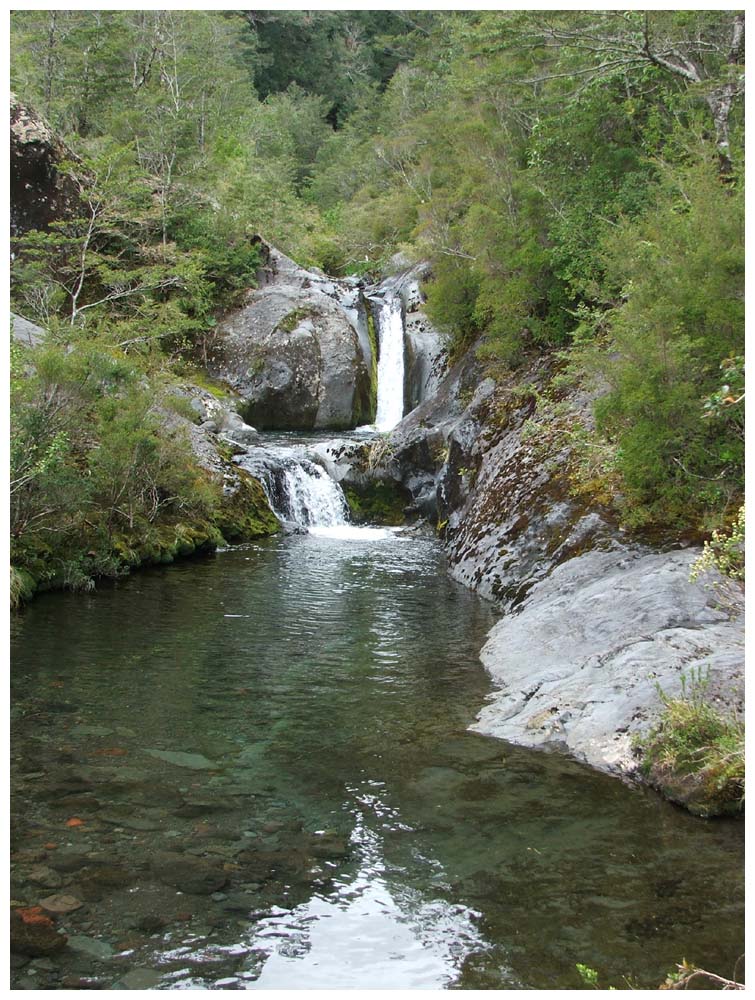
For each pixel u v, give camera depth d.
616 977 3.64
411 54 52.06
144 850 4.66
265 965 3.71
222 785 5.54
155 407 13.70
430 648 8.82
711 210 8.59
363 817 5.14
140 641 8.87
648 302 8.96
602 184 14.25
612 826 5.04
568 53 14.24
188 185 27.73
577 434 11.41
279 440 20.98
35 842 4.71
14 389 10.55
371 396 26.38
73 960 3.71
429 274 26.22
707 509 9.01
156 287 24.45
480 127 18.17
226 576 12.21
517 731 6.48
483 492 13.29
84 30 29.31
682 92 13.30
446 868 4.55
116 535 12.33
